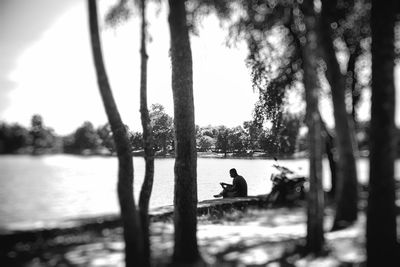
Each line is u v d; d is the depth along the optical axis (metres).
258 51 14.97
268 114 15.66
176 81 6.61
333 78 9.47
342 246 5.96
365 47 14.00
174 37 6.68
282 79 15.15
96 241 6.47
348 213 8.27
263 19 13.51
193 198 5.98
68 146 99.38
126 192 4.91
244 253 6.01
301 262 5.39
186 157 6.29
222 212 10.38
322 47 9.59
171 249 6.31
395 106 5.25
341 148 8.87
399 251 5.14
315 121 6.05
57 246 6.14
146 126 6.61
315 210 5.89
